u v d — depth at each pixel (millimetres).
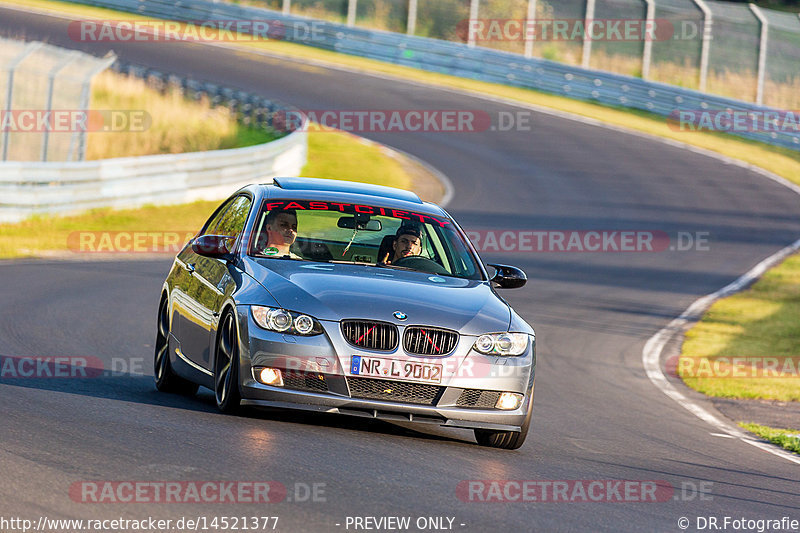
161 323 30094
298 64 145000
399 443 24109
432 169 105562
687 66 150625
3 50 80000
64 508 16125
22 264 54812
